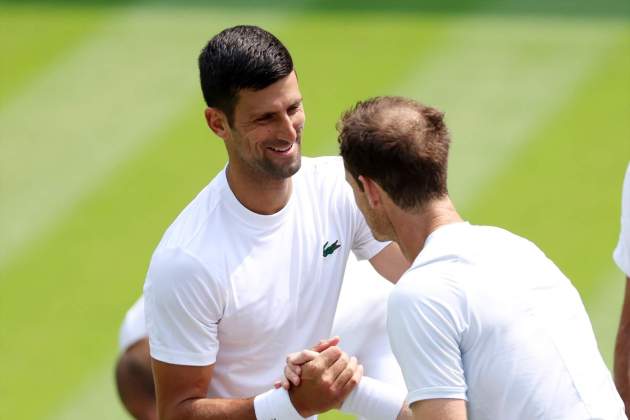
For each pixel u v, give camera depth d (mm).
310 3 35875
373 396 11922
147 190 27734
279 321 11969
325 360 11469
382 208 10305
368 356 14203
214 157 28766
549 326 9766
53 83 32406
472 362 9656
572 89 30141
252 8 35844
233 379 12227
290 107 11094
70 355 22906
